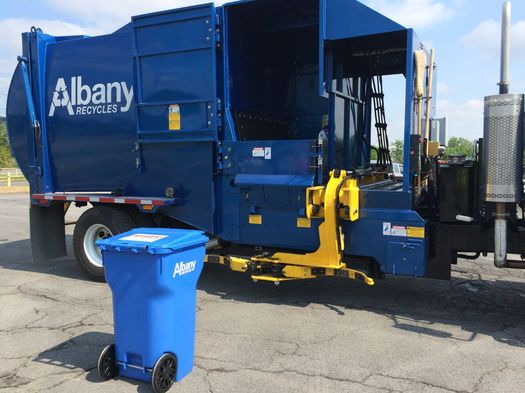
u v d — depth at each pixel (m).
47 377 3.62
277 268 5.34
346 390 3.39
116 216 6.23
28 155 7.00
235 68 5.98
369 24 4.93
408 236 4.79
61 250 7.33
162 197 6.06
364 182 5.90
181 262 3.39
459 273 6.73
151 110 5.96
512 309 5.20
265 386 3.45
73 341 4.32
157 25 5.80
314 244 5.26
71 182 6.84
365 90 6.95
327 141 5.55
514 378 3.57
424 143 5.57
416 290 5.92
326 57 5.34
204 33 5.53
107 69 6.31
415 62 4.96
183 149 5.86
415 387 3.44
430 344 4.23
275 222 5.45
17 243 9.64
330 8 5.08
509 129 4.22
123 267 3.35
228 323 4.75
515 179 4.25
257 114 6.49
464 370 3.71
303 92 7.22
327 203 4.93
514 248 4.61
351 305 5.35
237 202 5.66
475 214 4.73
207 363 3.82
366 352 4.05
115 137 6.35
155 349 3.33
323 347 4.15
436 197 5.29
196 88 5.64
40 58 6.80
